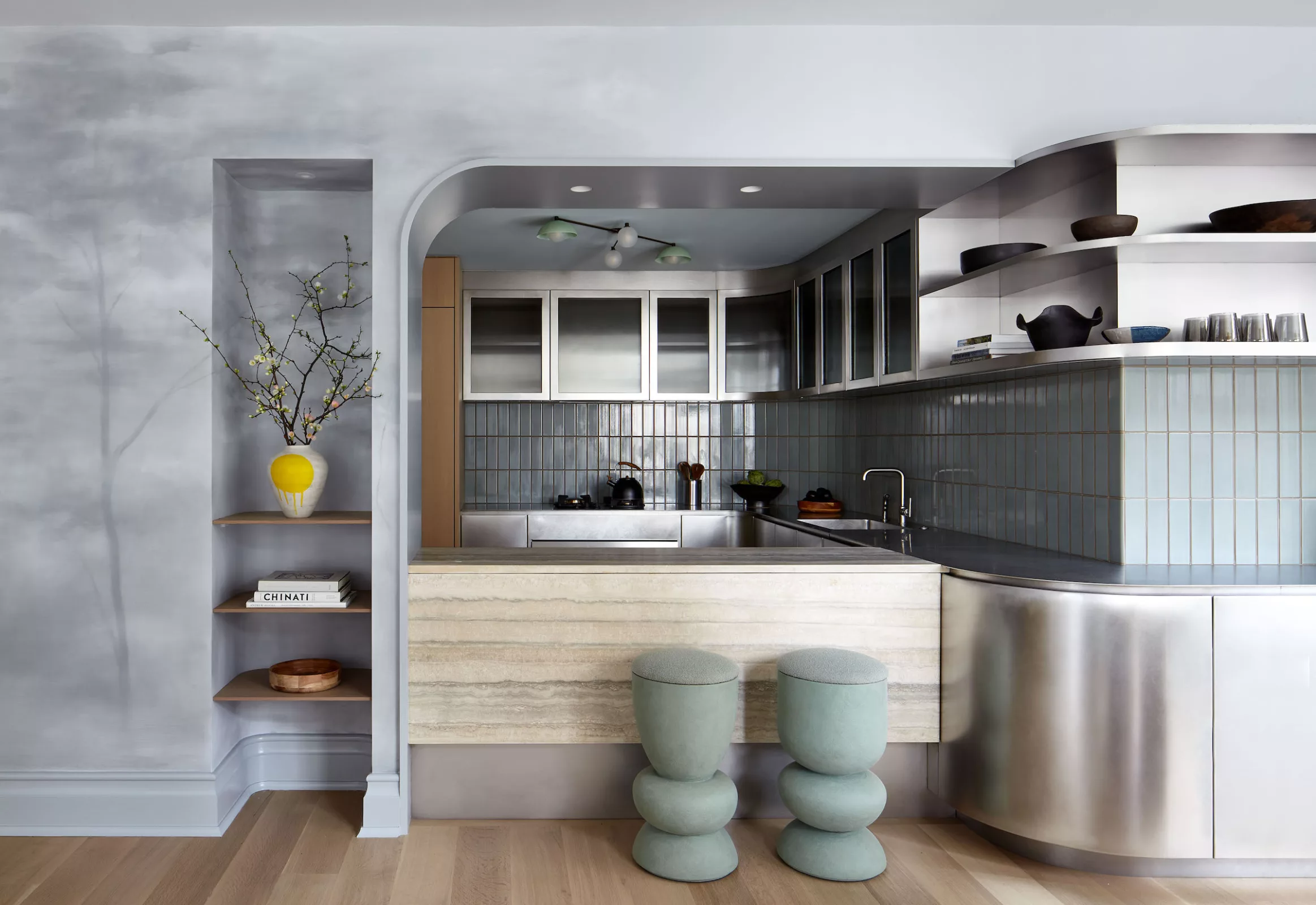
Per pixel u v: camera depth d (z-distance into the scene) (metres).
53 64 2.69
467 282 5.55
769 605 2.75
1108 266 2.79
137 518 2.72
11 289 2.71
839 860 2.43
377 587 2.72
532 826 2.78
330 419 3.09
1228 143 2.56
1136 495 2.82
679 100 2.75
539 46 2.73
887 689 2.62
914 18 2.73
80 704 2.72
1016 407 3.48
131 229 2.71
